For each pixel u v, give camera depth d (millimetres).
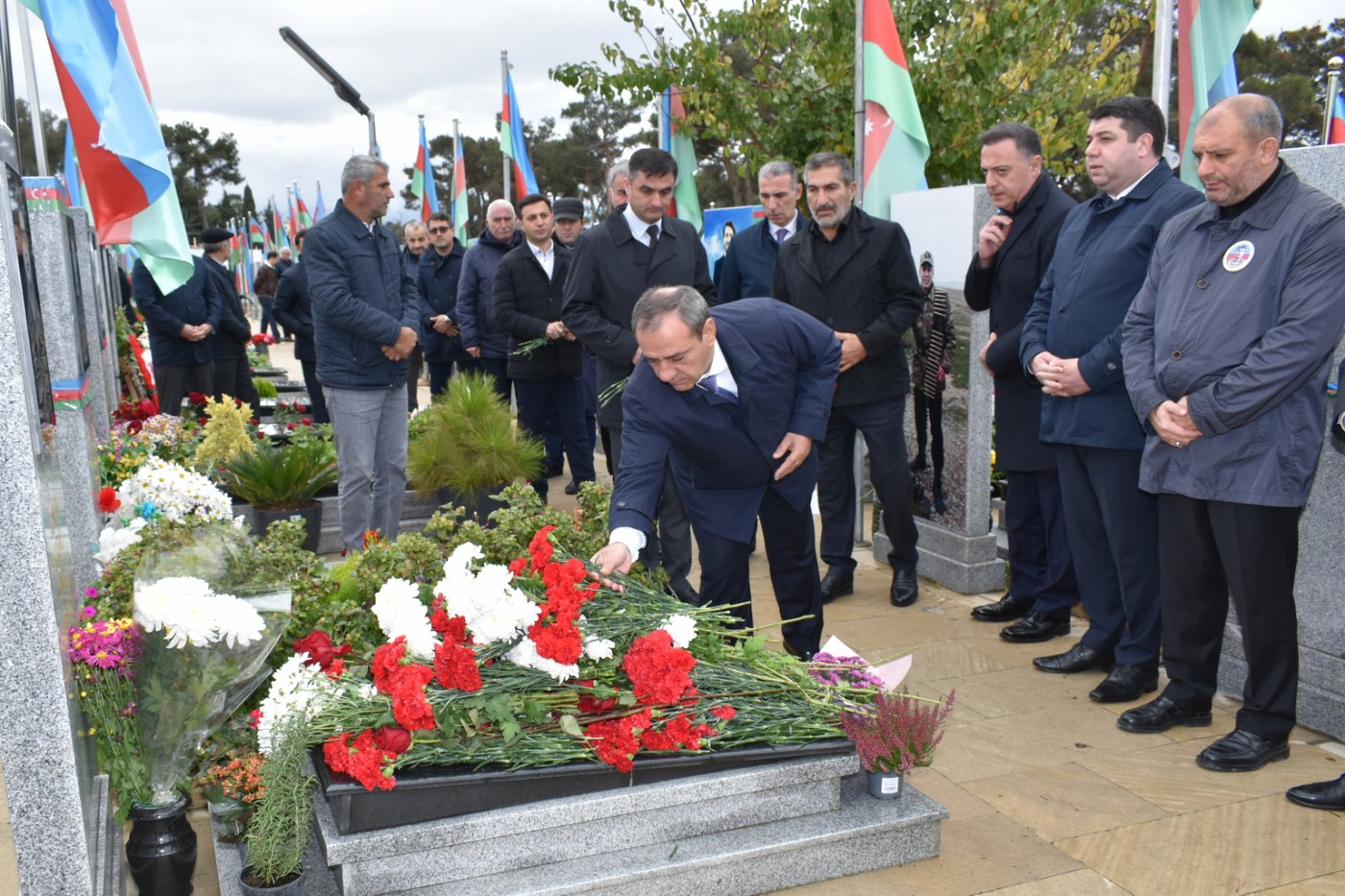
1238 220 3391
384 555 3738
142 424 7074
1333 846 3096
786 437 3619
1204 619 3754
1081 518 4336
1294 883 2920
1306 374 3232
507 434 6711
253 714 3094
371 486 5867
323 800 2861
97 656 2793
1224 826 3215
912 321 5016
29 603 2334
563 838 2801
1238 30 5301
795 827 2984
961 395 5465
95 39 4867
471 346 8289
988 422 5453
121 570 3320
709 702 3090
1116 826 3229
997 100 8094
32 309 2600
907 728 3113
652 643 2967
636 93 8625
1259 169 3291
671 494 4914
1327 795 3291
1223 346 3377
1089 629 4480
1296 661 3557
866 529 6965
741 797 2973
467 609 2949
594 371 8312
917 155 5906
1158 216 3924
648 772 2906
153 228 5070
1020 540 5020
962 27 7762
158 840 2816
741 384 3438
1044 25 7797
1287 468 3354
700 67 8242
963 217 5270
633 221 5141
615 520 3367
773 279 5398
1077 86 8203
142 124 4953
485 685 2912
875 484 5301
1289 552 3469
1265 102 3252
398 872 2654
